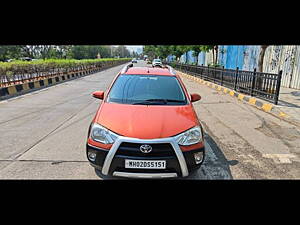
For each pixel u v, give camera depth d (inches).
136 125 102.5
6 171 117.9
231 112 263.0
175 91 140.2
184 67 892.6
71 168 122.2
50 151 142.9
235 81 396.5
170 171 98.0
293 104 285.1
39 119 215.5
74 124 200.8
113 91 138.4
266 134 186.4
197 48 847.7
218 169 125.6
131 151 96.0
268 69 520.4
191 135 104.0
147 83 144.5
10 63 487.2
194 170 104.3
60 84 518.6
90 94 373.4
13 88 367.2
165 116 112.1
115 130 100.7
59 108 263.7
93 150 102.3
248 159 139.3
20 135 171.2
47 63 661.9
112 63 1919.3
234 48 706.8
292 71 442.9
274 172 124.2
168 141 96.7
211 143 164.6
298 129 200.2
